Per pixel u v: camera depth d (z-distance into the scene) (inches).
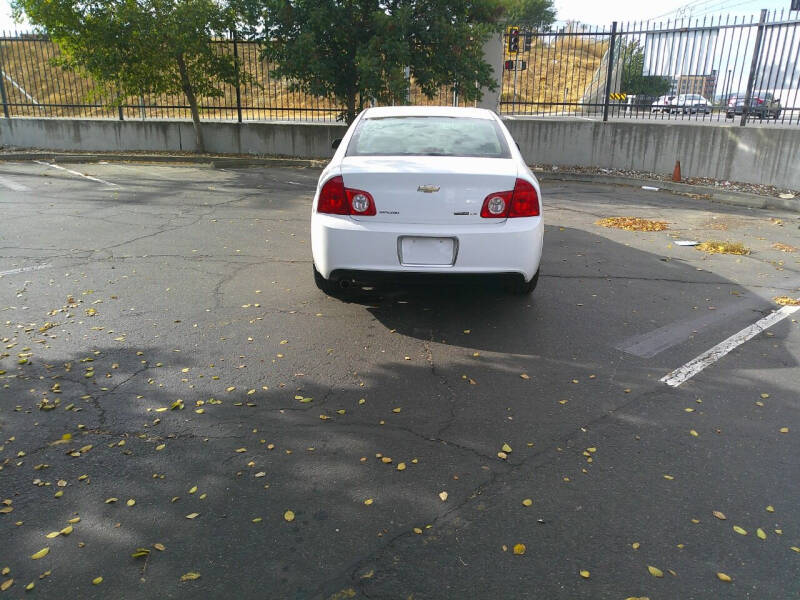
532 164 534.6
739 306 203.8
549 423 131.8
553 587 87.6
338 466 115.7
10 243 268.1
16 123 602.2
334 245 174.2
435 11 494.9
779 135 418.3
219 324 182.1
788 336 178.9
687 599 85.7
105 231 293.3
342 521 100.7
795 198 390.3
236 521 100.3
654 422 132.4
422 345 170.9
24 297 201.0
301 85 527.8
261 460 117.1
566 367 158.7
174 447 120.6
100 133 593.0
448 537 97.4
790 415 135.7
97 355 159.8
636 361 162.4
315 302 202.1
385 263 172.7
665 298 211.2
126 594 85.6
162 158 554.3
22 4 495.2
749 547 95.6
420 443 123.8
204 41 523.8
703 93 482.9
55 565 90.6
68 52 527.5
